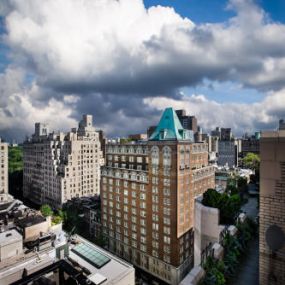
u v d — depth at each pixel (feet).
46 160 433.07
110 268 127.13
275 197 51.96
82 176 422.00
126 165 260.42
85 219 333.42
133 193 246.27
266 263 54.13
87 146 429.79
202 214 202.69
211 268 157.17
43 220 157.28
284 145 50.26
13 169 615.16
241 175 429.38
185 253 223.92
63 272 98.12
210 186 305.94
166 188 215.10
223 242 192.03
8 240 126.52
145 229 236.02
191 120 595.47
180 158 211.00
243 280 173.78
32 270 110.83
